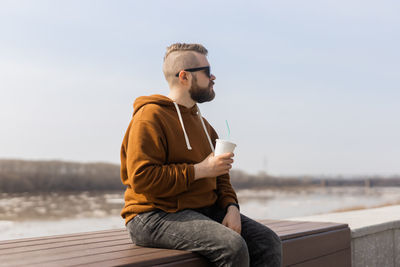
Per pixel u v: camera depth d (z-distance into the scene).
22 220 11.80
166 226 1.77
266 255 1.85
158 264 1.59
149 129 1.80
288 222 3.09
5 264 1.51
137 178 1.71
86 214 15.04
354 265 3.10
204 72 2.04
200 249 1.69
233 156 1.80
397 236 3.66
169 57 2.08
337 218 3.87
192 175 1.75
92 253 1.72
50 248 1.86
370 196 65.56
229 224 1.87
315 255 2.55
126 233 2.38
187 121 2.03
